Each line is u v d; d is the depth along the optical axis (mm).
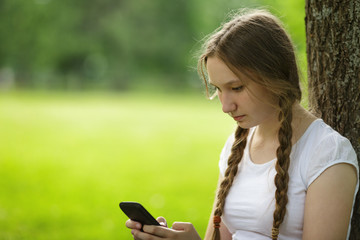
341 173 1890
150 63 45219
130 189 8617
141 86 42156
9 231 6230
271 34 1990
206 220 6652
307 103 2465
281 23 2092
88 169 10375
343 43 2346
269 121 2152
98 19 43062
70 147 13164
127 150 12859
